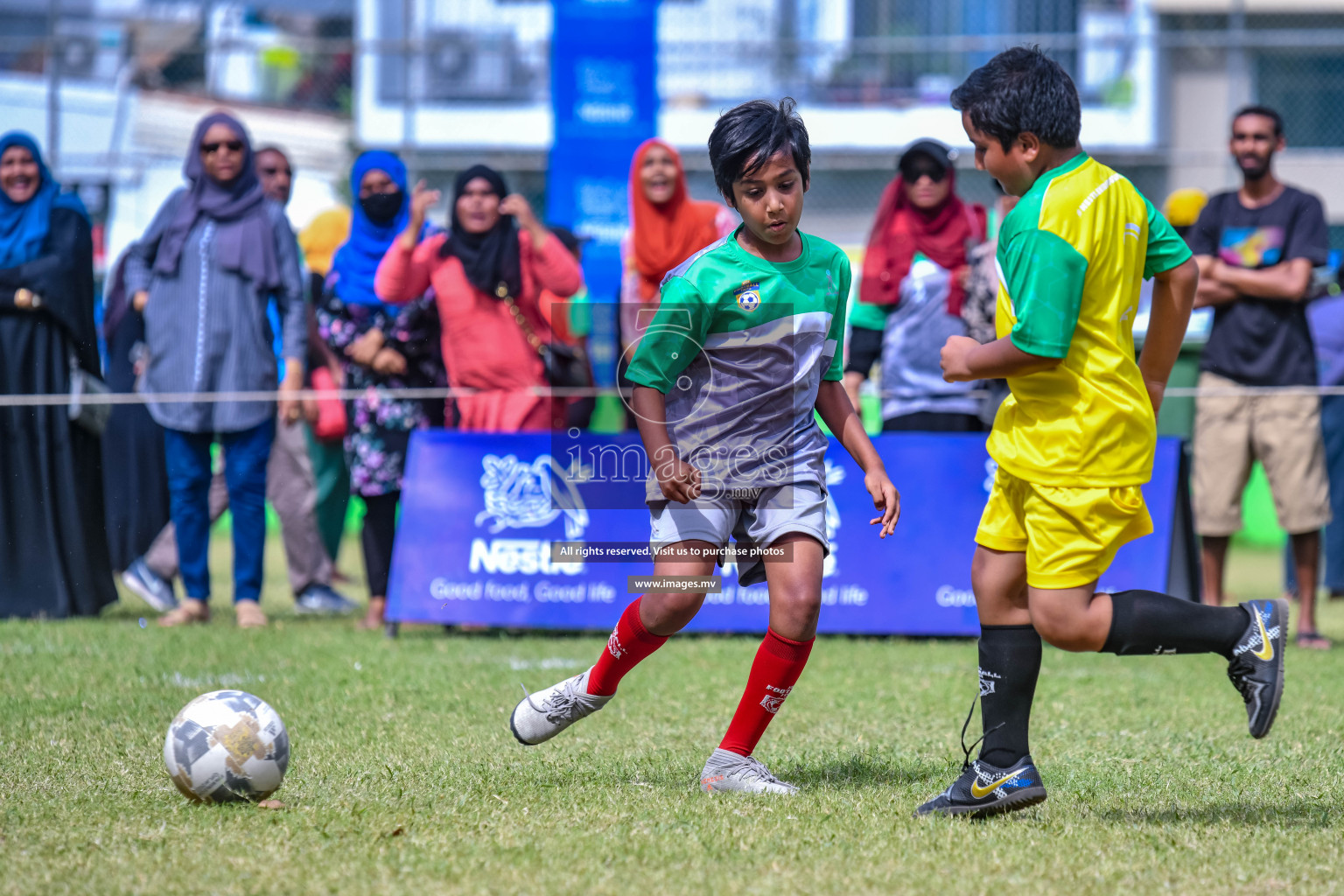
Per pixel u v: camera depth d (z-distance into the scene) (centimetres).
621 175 3997
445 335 2320
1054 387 1056
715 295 1180
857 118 4891
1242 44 4153
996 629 1109
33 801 1119
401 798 1138
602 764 1296
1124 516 1051
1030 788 1079
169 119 5088
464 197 2278
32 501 2375
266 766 1114
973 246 2319
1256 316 2255
